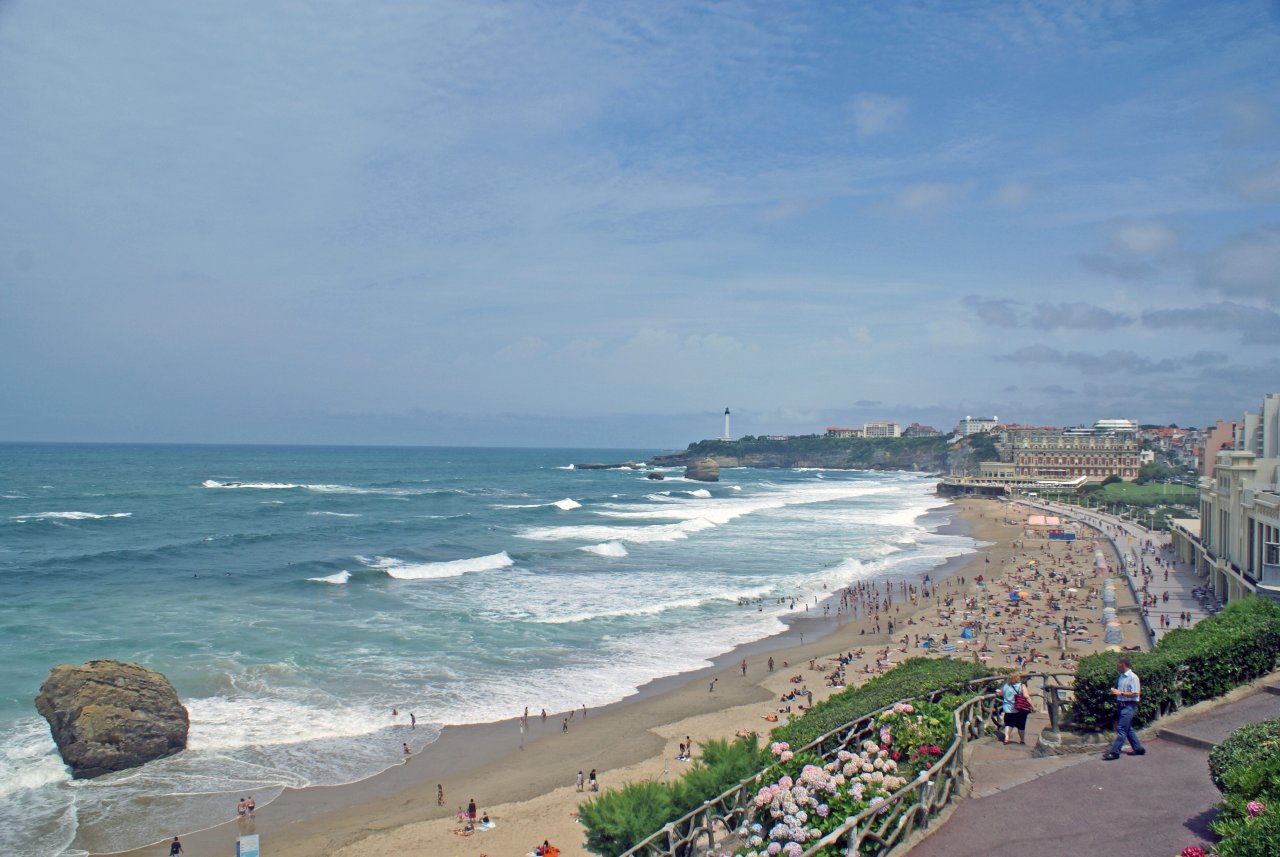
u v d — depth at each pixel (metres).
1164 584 64.19
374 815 27.81
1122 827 11.27
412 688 39.72
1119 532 104.25
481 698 38.91
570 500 133.88
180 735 32.19
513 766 31.83
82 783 29.28
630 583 65.69
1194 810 11.64
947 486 185.62
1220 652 16.61
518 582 65.06
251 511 110.50
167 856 24.98
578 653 46.31
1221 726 14.84
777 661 45.75
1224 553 55.97
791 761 13.90
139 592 57.59
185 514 105.06
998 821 11.70
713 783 16.28
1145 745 14.42
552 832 26.62
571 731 35.38
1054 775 13.30
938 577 72.94
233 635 46.78
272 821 27.30
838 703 20.77
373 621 51.31
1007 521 122.38
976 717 16.38
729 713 37.34
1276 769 9.88
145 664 40.59
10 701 35.22
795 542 91.94
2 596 55.41
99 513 103.44
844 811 11.32
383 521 101.94
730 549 85.38
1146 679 15.16
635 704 38.78
